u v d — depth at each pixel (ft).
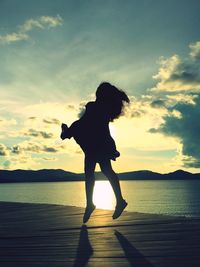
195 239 10.74
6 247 10.11
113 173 13.21
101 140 13.23
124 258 8.36
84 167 13.53
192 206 584.81
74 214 17.87
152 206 576.61
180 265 7.57
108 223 14.42
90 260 8.21
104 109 13.53
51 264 7.89
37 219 16.21
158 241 10.47
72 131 13.58
